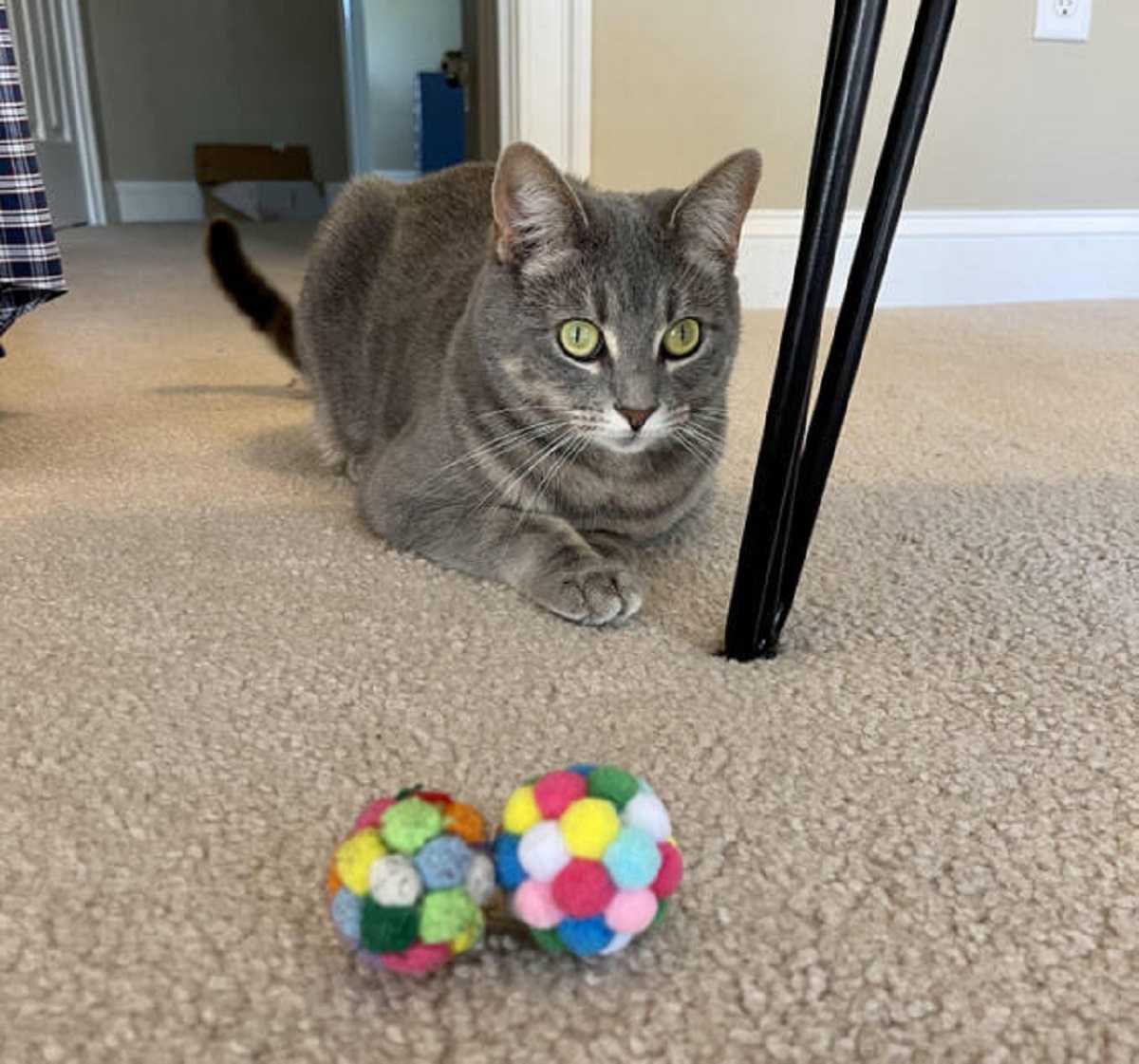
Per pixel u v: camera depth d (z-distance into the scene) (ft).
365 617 3.07
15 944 1.81
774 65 7.68
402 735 2.46
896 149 2.40
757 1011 1.71
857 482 4.35
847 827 2.17
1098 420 5.32
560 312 3.19
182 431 5.00
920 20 2.29
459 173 4.69
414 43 20.03
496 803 2.21
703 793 2.26
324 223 4.90
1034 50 8.30
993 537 3.77
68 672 2.71
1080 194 8.84
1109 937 1.89
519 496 3.41
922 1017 1.71
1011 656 2.92
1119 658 2.92
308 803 2.20
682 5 7.38
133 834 2.10
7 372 6.12
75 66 15.30
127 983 1.73
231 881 1.97
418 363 3.91
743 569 2.75
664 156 7.72
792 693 2.70
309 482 4.33
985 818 2.21
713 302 3.34
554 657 2.86
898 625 3.10
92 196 15.93
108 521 3.78
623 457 3.42
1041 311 8.36
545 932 1.72
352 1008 1.69
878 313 8.25
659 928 1.87
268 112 17.51
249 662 2.79
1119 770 2.39
